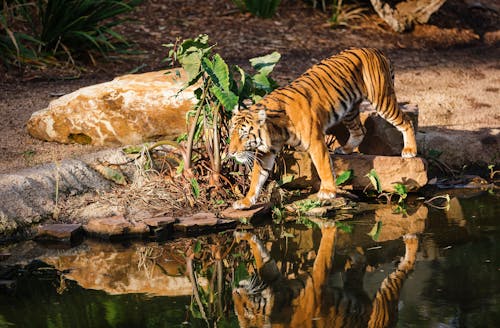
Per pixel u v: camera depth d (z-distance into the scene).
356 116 10.41
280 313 7.05
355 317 6.89
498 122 12.70
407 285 7.57
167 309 7.15
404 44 17.58
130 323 6.81
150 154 10.25
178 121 10.62
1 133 11.25
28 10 15.82
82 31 15.10
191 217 9.39
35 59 14.66
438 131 12.23
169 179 9.95
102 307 7.18
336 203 9.94
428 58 16.73
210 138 9.79
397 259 8.25
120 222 9.09
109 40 16.00
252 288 7.67
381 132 10.91
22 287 7.69
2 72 14.12
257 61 10.32
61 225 9.07
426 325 6.68
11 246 8.80
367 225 9.40
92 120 10.71
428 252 8.44
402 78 15.09
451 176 11.36
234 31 17.14
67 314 7.03
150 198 9.72
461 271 7.88
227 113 9.85
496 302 7.11
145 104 10.61
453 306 7.06
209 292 7.59
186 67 9.57
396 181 10.42
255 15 17.97
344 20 18.20
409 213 9.84
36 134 11.03
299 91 9.55
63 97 11.10
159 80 10.95
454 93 14.07
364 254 8.44
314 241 8.89
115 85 10.84
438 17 19.08
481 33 18.89
